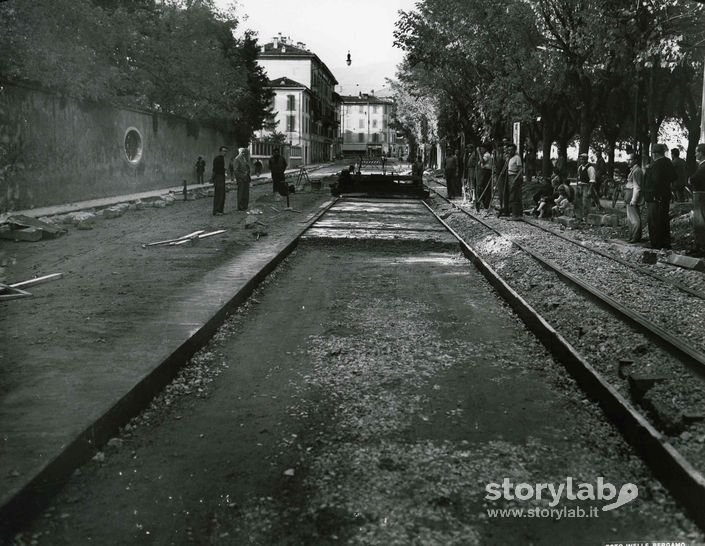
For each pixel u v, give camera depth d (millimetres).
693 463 3725
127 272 9703
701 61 19078
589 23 18938
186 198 26531
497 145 21797
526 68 23688
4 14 20844
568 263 11102
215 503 3475
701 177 11445
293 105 86438
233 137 52281
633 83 23719
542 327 6680
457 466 3904
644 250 11516
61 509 3410
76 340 5918
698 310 7652
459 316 7840
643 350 6027
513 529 3244
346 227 17031
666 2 17141
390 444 4215
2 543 3033
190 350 6039
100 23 25953
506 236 14680
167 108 38219
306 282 10031
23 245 12906
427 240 14719
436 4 26562
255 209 21141
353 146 155250
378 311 8070
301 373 5684
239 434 4391
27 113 21172
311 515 3352
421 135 66500
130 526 3250
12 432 3863
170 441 4273
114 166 28797
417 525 3264
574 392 5215
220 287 8508
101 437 4125
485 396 5125
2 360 5305
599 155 40031
